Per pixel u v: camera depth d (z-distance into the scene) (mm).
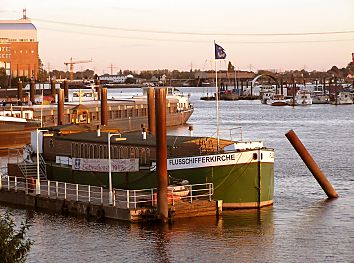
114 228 65125
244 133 176250
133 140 77688
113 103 180125
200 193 71188
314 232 64250
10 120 132000
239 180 71750
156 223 66625
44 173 82938
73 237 62781
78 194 74000
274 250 58906
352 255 57531
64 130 87812
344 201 77875
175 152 73312
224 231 64188
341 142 150125
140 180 73562
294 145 80625
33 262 56281
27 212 72812
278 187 87750
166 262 56094
